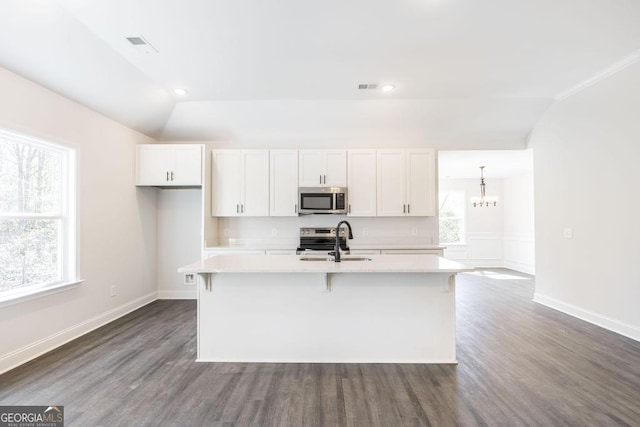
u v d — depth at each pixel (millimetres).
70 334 3164
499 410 2008
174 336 3266
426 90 3805
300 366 2621
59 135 3045
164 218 4852
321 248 4688
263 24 2486
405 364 2654
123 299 4031
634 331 3133
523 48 2859
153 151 4336
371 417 1938
